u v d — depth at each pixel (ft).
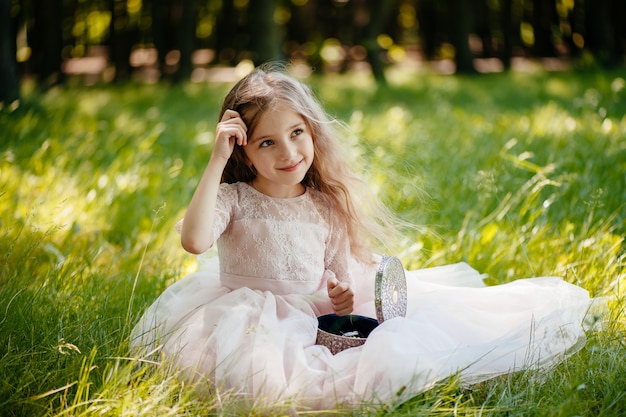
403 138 25.71
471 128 27.76
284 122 10.26
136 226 16.57
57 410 8.89
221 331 9.52
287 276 10.68
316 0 66.85
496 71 64.75
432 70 66.28
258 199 10.81
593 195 15.31
